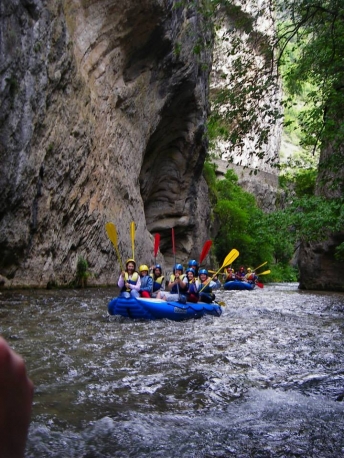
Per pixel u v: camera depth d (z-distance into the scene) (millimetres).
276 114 8555
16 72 11797
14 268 12891
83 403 3701
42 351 5602
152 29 19438
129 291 9320
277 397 3959
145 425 3225
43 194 13719
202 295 10500
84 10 16766
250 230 36344
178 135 26078
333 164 9977
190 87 24094
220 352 5820
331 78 9180
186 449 2855
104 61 18125
